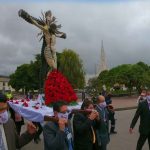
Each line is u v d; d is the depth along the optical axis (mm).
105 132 7961
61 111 6043
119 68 82312
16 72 99875
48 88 12719
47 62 19219
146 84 76938
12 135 5074
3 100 5012
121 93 78062
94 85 98625
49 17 19000
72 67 75688
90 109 7750
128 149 13422
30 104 12820
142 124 10648
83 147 7273
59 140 5633
